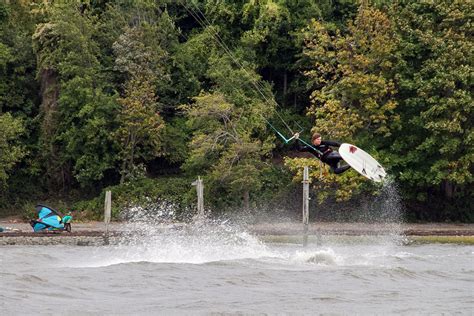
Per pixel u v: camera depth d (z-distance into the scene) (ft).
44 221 515.91
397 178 634.84
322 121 612.29
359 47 628.28
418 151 622.54
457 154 614.75
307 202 479.41
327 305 241.14
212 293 258.57
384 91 609.01
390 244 489.26
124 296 250.57
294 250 432.25
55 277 282.77
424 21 626.23
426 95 604.08
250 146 614.75
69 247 457.27
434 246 479.00
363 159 339.77
